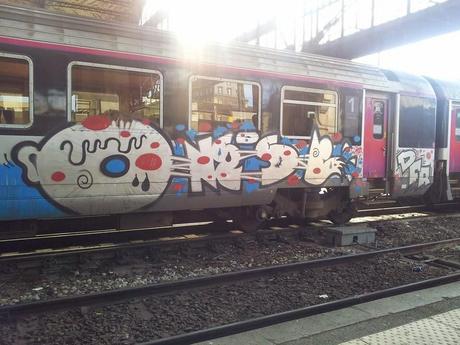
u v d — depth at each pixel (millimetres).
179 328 4324
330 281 5824
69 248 6953
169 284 5211
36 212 5859
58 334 4137
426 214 11375
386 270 6363
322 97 8141
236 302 5016
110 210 6359
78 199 6066
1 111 5586
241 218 8102
